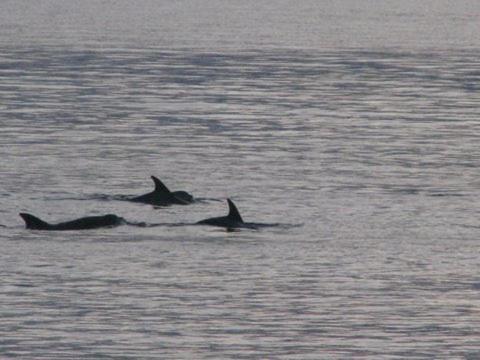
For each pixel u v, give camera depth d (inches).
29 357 1980.8
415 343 2085.4
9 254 2706.7
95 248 2780.5
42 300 2327.8
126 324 2180.1
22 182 3663.9
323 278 2529.5
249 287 2447.1
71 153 4232.3
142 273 2551.7
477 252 2795.3
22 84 6510.8
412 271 2596.0
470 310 2294.5
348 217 3189.0
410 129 4995.1
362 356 2010.3
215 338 2103.8
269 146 4475.9
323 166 4037.9
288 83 6781.5
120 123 5044.3
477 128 5064.0
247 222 3095.5
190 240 2878.9
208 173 3880.4
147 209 3304.6
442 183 3752.5
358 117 5374.0
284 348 2052.2
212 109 5575.8
